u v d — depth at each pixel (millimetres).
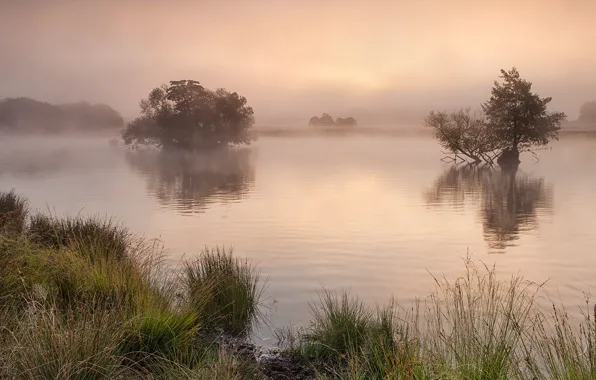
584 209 22797
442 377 4332
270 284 10414
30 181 36500
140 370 5164
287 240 15625
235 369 5055
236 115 87125
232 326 7500
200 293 7672
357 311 7520
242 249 14227
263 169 49188
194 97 85250
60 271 7176
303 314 8273
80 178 39281
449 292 9398
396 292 9805
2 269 6730
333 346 6344
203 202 25312
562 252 14039
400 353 4711
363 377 4883
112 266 7539
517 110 50344
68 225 11180
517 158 51656
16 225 11102
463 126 52719
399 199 26484
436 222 19234
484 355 4457
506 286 10133
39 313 5246
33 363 4328
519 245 15016
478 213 21641
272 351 6551
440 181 36625
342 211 22172
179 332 5980
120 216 20641
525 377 4395
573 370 4055
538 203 24938
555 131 51062
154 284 7383
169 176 41500
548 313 8180
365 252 13883
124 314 5812
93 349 4656
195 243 15094
